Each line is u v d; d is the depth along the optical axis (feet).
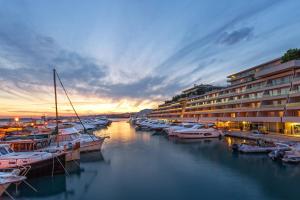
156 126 320.50
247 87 259.60
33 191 85.87
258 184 88.74
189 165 118.42
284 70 202.69
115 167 117.29
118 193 83.25
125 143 202.59
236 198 77.25
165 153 151.84
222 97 302.66
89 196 81.30
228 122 288.92
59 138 144.46
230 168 110.83
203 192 82.38
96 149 155.22
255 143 145.38
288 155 114.83
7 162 90.94
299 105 180.96
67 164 118.93
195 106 386.11
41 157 95.50
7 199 79.25
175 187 87.66
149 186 89.40
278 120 197.77
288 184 88.07
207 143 189.57
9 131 192.75
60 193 84.23
